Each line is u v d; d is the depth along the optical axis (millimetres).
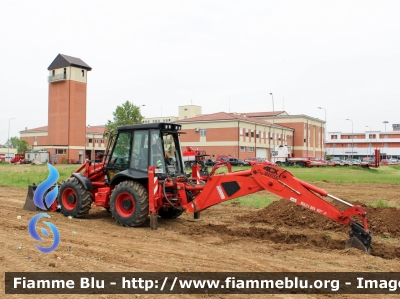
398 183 26562
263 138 69438
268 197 16656
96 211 12219
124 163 10453
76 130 67250
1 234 8570
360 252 7371
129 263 6668
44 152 66875
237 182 8828
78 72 67438
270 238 8844
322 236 8734
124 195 9875
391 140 111250
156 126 9984
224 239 8531
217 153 64250
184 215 11703
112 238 8484
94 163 11273
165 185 9664
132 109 50375
